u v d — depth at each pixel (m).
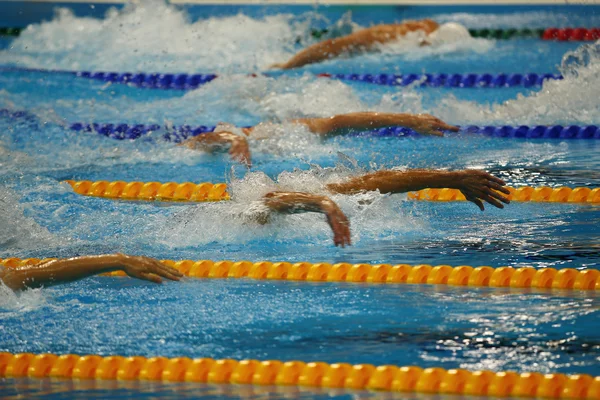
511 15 38.25
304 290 11.75
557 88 23.22
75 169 18.47
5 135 20.94
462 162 18.23
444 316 10.54
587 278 11.66
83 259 10.97
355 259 12.86
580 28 33.91
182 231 14.24
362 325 10.27
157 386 9.05
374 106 22.75
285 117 22.05
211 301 11.27
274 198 13.81
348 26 34.78
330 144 19.81
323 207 12.64
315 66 28.72
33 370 9.43
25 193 16.48
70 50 31.80
